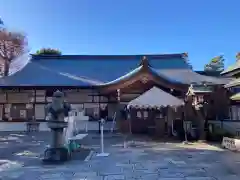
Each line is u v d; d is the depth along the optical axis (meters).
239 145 11.09
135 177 7.00
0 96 22.12
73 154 10.58
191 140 14.89
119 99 20.83
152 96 15.05
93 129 21.44
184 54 28.06
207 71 26.03
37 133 19.45
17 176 7.25
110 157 9.95
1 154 10.77
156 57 28.12
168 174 7.28
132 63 27.08
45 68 25.50
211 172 7.49
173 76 23.92
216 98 18.45
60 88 21.80
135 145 13.15
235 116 17.48
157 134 17.38
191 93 14.84
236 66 10.65
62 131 9.56
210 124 16.09
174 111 17.55
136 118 19.97
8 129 21.44
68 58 27.69
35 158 9.89
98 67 26.30
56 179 6.89
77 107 22.09
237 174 7.23
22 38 36.88
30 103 22.11
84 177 7.05
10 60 35.91
